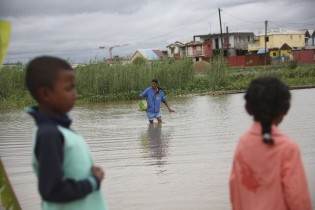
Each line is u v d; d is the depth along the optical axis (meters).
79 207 2.57
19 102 24.97
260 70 39.47
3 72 27.09
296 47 75.25
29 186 7.03
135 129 13.07
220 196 6.08
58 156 2.42
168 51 79.94
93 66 26.69
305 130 11.20
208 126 12.89
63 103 2.56
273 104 2.71
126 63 27.92
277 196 2.64
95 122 15.28
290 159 2.62
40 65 2.53
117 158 8.94
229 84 28.94
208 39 74.56
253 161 2.74
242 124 12.96
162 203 5.89
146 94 14.26
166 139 10.98
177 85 27.69
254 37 78.12
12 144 11.30
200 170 7.55
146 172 7.63
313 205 5.30
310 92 24.11
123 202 6.01
